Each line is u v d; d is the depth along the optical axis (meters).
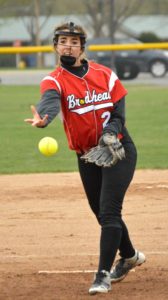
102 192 12.54
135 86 61.69
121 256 13.34
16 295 12.66
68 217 19.08
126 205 20.38
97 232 17.44
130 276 13.84
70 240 16.70
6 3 110.12
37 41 100.19
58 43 12.46
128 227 17.89
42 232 17.52
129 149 12.78
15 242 16.61
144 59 70.25
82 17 101.62
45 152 18.69
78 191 22.44
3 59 106.25
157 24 112.56
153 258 15.13
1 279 13.66
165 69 71.19
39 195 21.91
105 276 12.52
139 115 42.22
